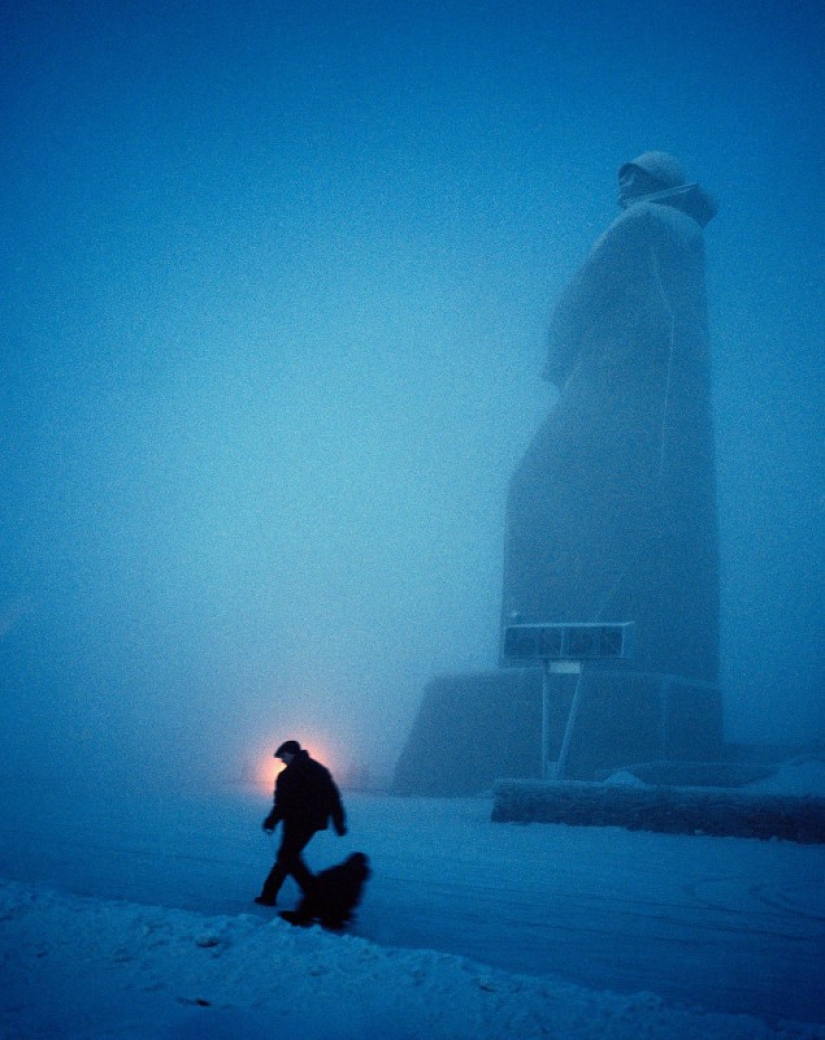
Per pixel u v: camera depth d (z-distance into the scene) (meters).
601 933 6.44
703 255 55.91
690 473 48.31
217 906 6.90
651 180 58.25
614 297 52.88
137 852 10.76
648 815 16.59
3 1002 3.89
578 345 54.31
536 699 43.59
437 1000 4.01
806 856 12.76
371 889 8.29
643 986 4.91
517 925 6.64
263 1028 3.62
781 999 4.75
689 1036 3.63
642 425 48.97
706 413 50.38
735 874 10.32
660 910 7.59
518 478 51.44
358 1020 3.73
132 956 4.59
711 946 6.12
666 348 50.25
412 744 46.81
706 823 15.97
